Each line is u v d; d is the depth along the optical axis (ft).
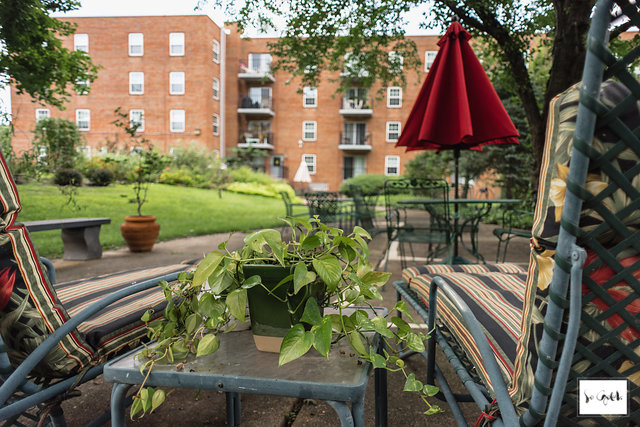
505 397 2.34
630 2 1.60
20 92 14.70
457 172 13.03
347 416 2.38
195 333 2.93
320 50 21.66
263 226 26.99
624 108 1.69
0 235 2.87
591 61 1.66
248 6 18.37
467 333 3.33
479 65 10.78
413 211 32.07
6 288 2.92
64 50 15.42
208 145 77.36
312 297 2.63
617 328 1.97
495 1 15.30
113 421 2.76
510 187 38.27
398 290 5.63
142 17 76.18
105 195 35.94
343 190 73.10
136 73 77.05
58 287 5.00
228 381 2.55
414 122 11.99
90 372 3.34
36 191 27.58
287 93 85.30
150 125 77.15
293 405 5.45
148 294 4.59
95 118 77.00
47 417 3.31
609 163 1.75
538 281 2.04
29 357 2.91
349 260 2.90
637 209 1.80
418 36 77.71
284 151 85.92
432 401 5.54
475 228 12.11
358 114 83.10
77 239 15.81
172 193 43.65
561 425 2.20
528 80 17.44
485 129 10.56
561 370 1.91
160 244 20.10
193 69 76.54
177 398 5.66
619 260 1.88
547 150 1.98
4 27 12.80
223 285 2.67
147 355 2.82
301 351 2.32
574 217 1.79
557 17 14.01
